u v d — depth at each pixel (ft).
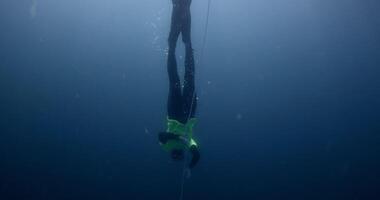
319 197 64.59
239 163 80.79
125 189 64.28
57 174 71.41
